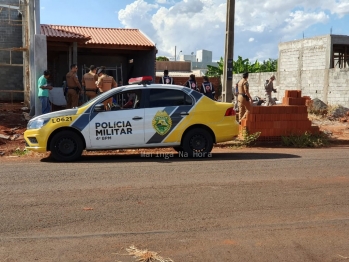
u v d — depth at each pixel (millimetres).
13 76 23625
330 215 5977
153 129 9938
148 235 5184
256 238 5148
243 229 5422
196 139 10172
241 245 4941
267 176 8164
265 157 10430
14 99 23891
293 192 7055
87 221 5617
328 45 26891
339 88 24203
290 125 13094
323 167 9125
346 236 5254
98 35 24500
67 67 25500
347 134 15180
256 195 6855
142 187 7262
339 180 7906
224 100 13789
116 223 5559
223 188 7250
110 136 9812
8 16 23000
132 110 9914
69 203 6352
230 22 13500
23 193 6867
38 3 16188
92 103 9875
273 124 12977
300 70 27438
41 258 4523
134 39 24469
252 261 4539
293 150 11906
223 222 5648
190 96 10203
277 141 13055
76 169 8766
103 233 5227
